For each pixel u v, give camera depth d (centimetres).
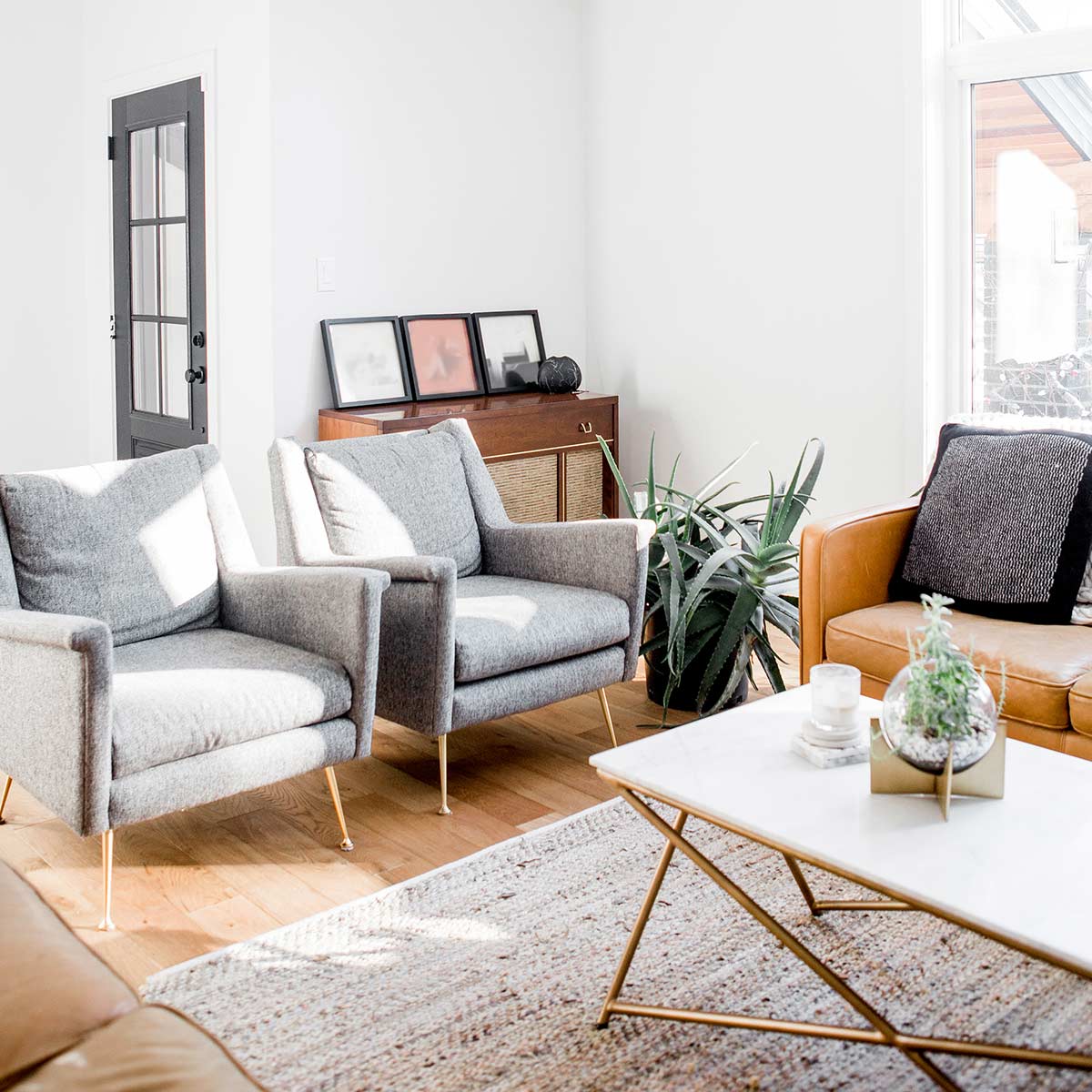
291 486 301
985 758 179
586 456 467
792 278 430
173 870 251
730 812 175
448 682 272
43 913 150
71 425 542
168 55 455
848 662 289
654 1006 191
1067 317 380
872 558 305
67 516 262
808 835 168
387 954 216
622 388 496
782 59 422
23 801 285
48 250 525
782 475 444
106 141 508
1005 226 390
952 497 300
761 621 326
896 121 393
